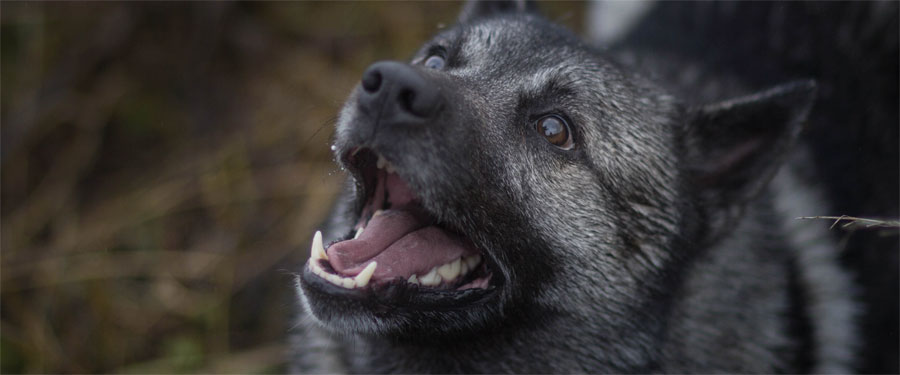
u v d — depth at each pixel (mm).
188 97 1249
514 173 851
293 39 1282
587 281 885
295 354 1001
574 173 869
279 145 1242
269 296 1172
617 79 892
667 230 898
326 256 844
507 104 855
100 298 1148
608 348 903
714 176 930
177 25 1236
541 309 888
